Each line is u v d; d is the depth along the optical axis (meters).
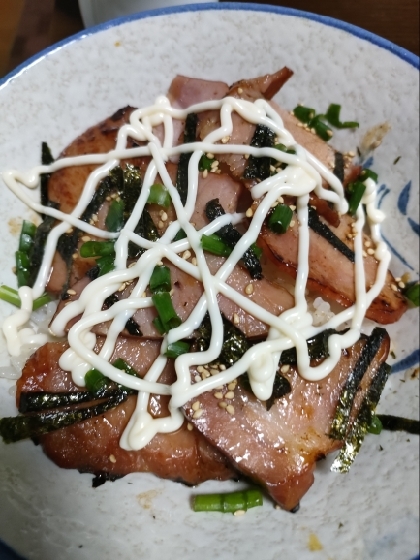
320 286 0.18
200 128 0.20
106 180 0.19
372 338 0.18
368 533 0.16
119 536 0.16
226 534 0.17
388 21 0.25
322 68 0.21
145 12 0.20
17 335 0.18
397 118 0.20
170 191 0.18
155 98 0.21
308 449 0.16
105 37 0.20
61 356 0.16
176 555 0.16
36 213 0.19
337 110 0.21
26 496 0.15
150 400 0.17
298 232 0.18
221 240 0.18
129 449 0.16
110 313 0.17
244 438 0.16
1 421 0.16
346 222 0.20
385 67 0.20
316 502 0.17
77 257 0.18
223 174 0.19
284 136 0.19
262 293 0.17
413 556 0.15
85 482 0.17
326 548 0.16
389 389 0.19
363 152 0.21
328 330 0.17
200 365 0.16
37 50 0.24
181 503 0.17
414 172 0.20
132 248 0.18
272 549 0.16
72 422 0.16
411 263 0.20
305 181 0.18
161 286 0.17
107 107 0.21
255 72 0.21
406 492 0.16
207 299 0.17
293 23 0.20
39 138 0.20
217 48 0.21
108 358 0.17
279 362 0.17
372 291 0.19
